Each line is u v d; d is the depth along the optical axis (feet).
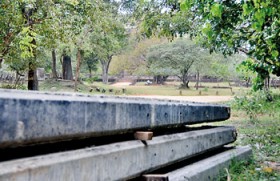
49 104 4.45
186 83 124.98
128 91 101.50
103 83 133.59
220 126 12.03
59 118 4.60
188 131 9.25
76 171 4.70
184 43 115.24
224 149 12.14
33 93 4.54
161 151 7.11
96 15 41.04
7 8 27.63
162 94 98.07
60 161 4.47
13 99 3.96
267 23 15.12
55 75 94.17
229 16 15.35
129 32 99.14
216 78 143.23
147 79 164.66
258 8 12.19
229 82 123.65
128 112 6.19
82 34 58.23
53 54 91.61
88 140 5.64
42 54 43.06
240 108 32.55
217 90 115.24
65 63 100.83
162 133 8.04
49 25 31.37
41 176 4.17
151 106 7.00
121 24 73.20
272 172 11.10
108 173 5.34
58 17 31.76
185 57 114.62
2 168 3.79
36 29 30.99
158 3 36.14
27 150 4.56
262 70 17.02
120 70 150.51
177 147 7.89
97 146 5.48
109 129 5.63
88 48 67.31
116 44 83.10
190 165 8.94
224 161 10.33
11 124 3.92
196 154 9.06
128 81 162.91
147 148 6.55
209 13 13.98
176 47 115.96
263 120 31.83
